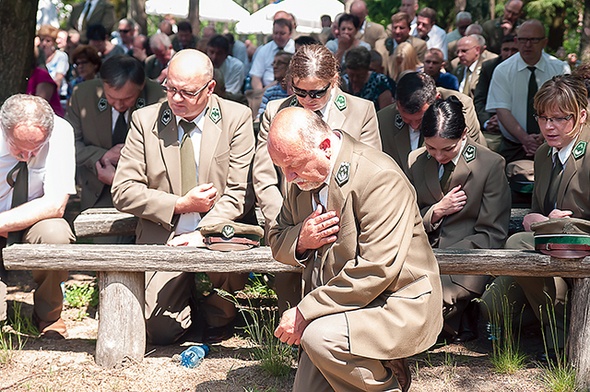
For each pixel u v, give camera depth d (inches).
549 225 167.2
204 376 177.0
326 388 140.3
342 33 398.6
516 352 180.9
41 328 204.8
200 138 195.5
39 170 195.8
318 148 130.6
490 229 193.2
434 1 691.4
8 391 168.9
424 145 209.2
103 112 241.4
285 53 324.2
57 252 177.2
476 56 364.8
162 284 194.2
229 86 425.1
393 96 306.7
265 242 198.4
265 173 189.2
